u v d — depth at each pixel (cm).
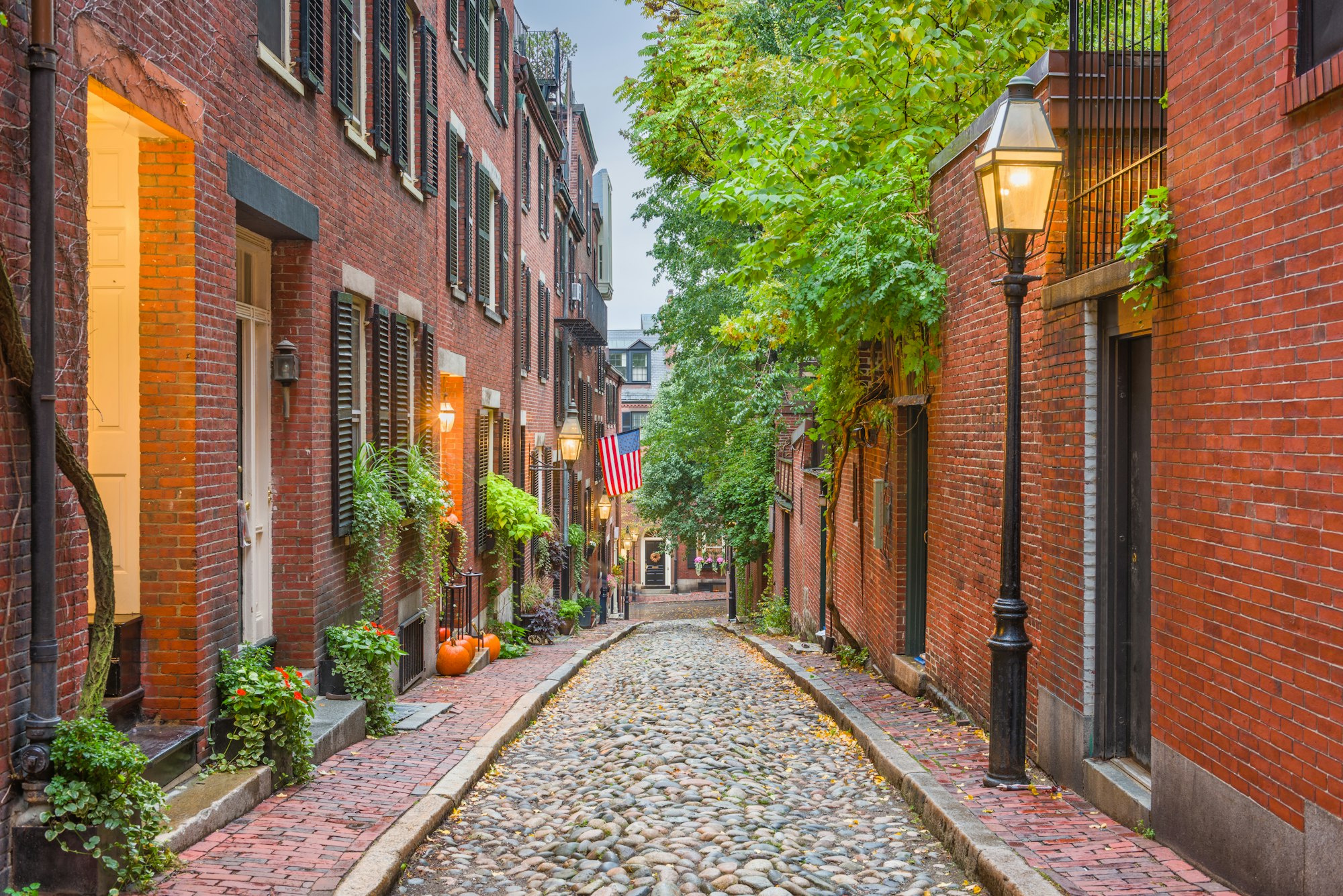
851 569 1432
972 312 844
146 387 591
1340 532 374
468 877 529
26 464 438
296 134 779
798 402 1936
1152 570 527
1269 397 420
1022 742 630
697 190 1145
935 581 973
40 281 436
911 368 977
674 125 1783
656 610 4359
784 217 1071
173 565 595
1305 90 387
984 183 609
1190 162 488
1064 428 641
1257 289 429
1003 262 749
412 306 1150
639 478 2275
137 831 460
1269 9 420
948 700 922
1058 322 652
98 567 483
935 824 586
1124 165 618
